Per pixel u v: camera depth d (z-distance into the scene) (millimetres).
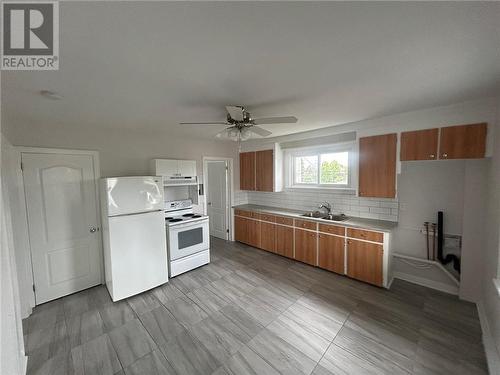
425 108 2449
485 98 2141
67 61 1326
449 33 1105
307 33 1104
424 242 2943
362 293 2799
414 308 2473
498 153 1993
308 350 1918
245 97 1996
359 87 1814
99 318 2398
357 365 1762
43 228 2707
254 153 4672
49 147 2746
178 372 1737
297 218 3762
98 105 2164
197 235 3619
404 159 2721
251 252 4320
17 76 1491
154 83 1676
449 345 1944
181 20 991
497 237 1937
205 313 2457
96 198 3115
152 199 2984
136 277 2832
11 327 1163
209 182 5473
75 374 1734
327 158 3910
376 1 887
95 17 954
